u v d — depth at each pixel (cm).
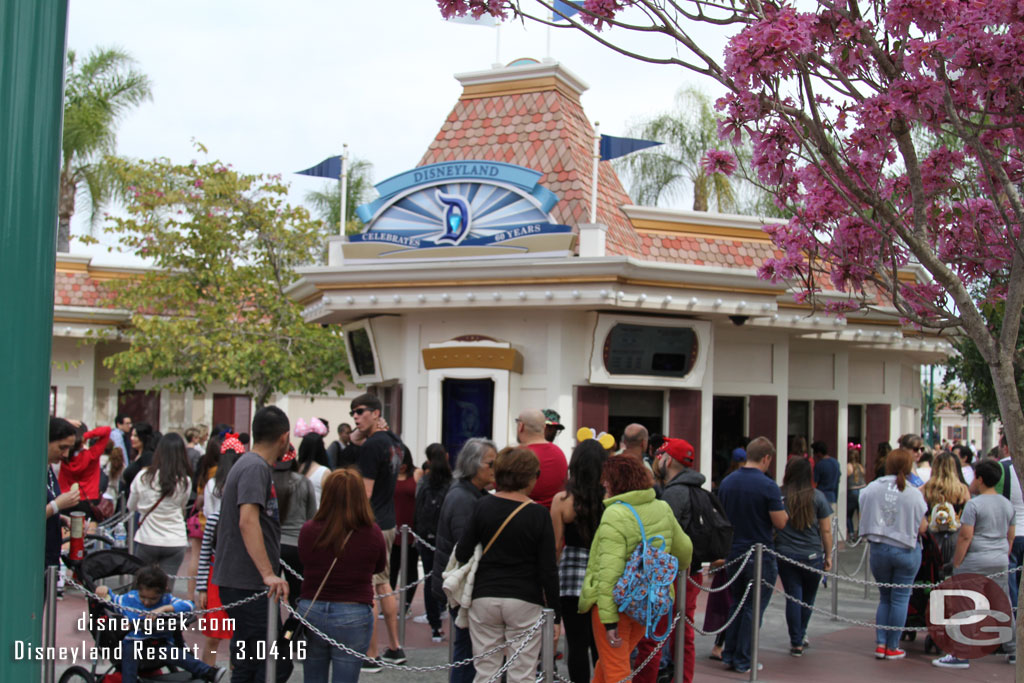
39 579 362
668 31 606
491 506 621
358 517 606
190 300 2291
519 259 1313
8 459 354
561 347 1370
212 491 786
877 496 920
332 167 1595
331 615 600
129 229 2261
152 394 2562
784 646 984
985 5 538
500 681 623
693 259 1500
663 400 1436
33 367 360
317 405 2956
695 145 2711
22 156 359
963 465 1423
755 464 919
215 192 2245
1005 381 567
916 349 1769
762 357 1597
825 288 1545
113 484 1358
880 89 615
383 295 1409
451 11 622
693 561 783
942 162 689
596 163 1357
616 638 627
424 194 1416
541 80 1518
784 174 673
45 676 639
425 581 968
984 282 836
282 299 2266
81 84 2895
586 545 696
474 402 1395
